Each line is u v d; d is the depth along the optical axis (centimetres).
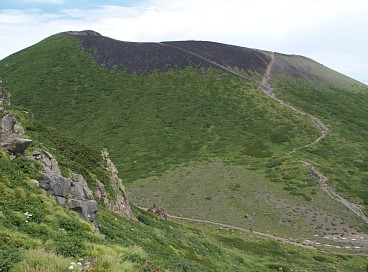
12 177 2091
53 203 2061
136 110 15912
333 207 7919
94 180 3588
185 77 18500
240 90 17400
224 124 14388
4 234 1481
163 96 16938
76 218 2069
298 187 8944
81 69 19250
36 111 15838
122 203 3991
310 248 6184
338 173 10025
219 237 6169
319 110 16250
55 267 1228
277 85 18975
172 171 10656
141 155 12244
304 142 12644
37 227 1725
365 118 16200
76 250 1502
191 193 9006
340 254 5988
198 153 12056
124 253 1641
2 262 1183
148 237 3238
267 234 6788
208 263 3503
